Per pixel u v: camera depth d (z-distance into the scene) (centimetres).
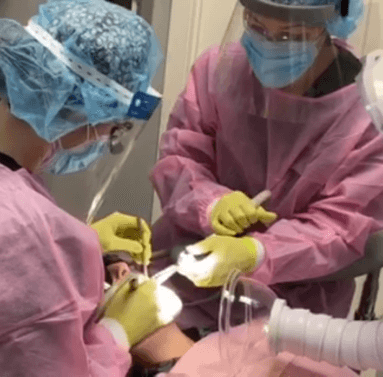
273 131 153
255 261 145
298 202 158
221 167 170
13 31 105
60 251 96
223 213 152
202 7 217
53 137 104
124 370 107
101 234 142
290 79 144
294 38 137
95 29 105
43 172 114
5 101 103
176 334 133
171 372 117
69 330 93
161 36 217
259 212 152
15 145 103
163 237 175
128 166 180
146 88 113
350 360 105
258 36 141
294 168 155
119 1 194
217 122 167
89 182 129
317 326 108
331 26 139
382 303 204
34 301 91
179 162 169
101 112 106
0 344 90
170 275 148
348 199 146
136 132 118
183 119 174
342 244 147
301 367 114
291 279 150
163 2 212
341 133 147
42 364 92
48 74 102
